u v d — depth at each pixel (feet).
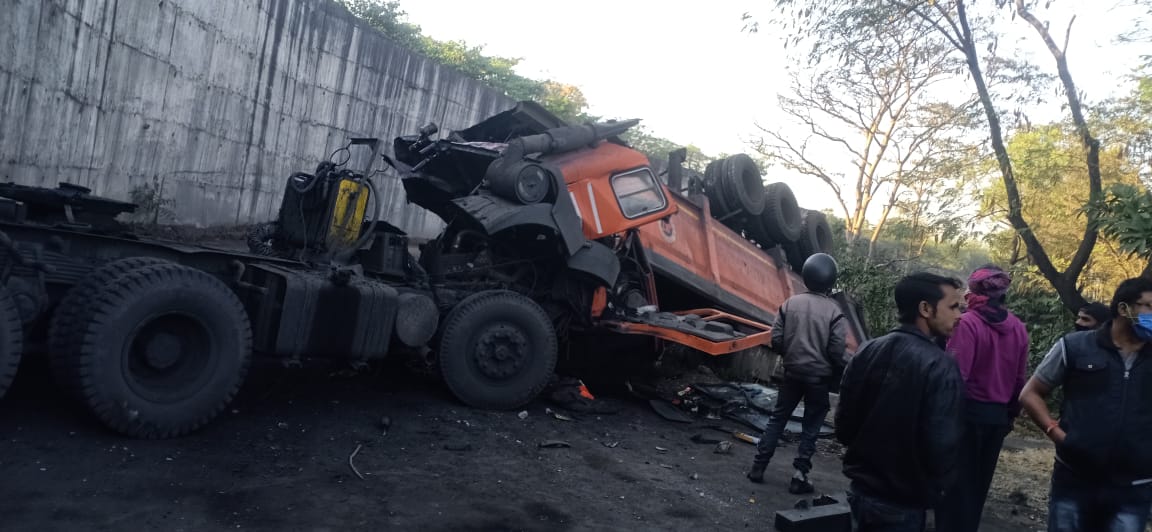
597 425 21.72
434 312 20.31
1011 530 16.84
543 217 21.67
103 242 16.11
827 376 17.66
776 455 21.13
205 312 15.93
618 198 24.27
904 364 9.00
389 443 17.24
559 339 24.48
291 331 17.40
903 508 9.00
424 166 25.63
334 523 12.57
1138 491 10.38
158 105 35.83
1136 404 10.44
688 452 20.18
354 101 55.26
